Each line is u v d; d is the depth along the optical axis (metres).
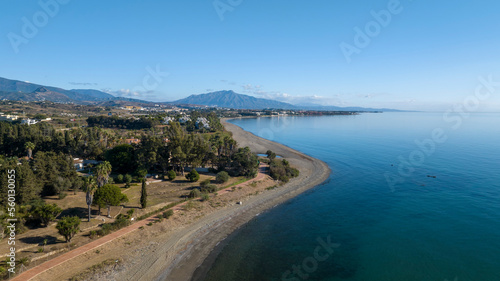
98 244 39.62
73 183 58.56
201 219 52.44
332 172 91.19
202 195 60.75
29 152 86.88
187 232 47.19
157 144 76.62
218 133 174.50
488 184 72.31
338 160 108.62
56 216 45.38
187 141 79.00
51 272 33.06
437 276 35.34
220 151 97.12
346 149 132.12
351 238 46.34
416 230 48.16
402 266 37.88
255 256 41.00
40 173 54.97
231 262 39.34
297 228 50.44
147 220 48.78
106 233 42.78
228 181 74.19
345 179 82.94
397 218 53.59
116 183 68.00
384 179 81.31
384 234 47.25
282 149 133.88
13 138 93.25
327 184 78.19
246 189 69.56
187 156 76.12
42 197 54.62
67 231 38.31
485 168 88.31
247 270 37.47
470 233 46.25
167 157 77.38
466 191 67.50
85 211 49.75
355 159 109.81
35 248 37.31
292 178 84.00
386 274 36.25
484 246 42.03
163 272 36.31
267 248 43.34
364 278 35.50
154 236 44.50
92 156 92.25
